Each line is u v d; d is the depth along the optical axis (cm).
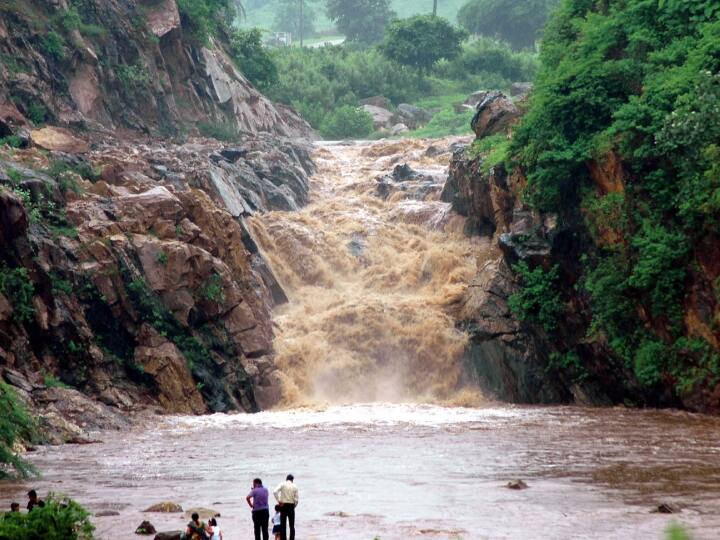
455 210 6556
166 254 4959
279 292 5794
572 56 5341
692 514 2308
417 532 2119
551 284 5116
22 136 5719
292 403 5016
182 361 4784
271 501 2538
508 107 6488
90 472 2997
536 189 5138
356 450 3400
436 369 5328
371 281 6075
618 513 2325
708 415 4347
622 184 4684
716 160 4222
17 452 3294
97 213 5028
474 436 3734
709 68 4575
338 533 2119
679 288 4462
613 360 4800
